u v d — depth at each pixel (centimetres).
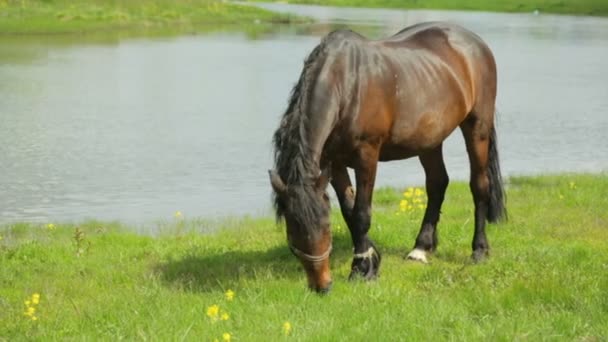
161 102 2919
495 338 666
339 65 811
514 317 711
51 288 874
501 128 2534
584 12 8531
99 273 938
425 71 898
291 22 6888
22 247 1073
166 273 923
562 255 955
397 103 859
